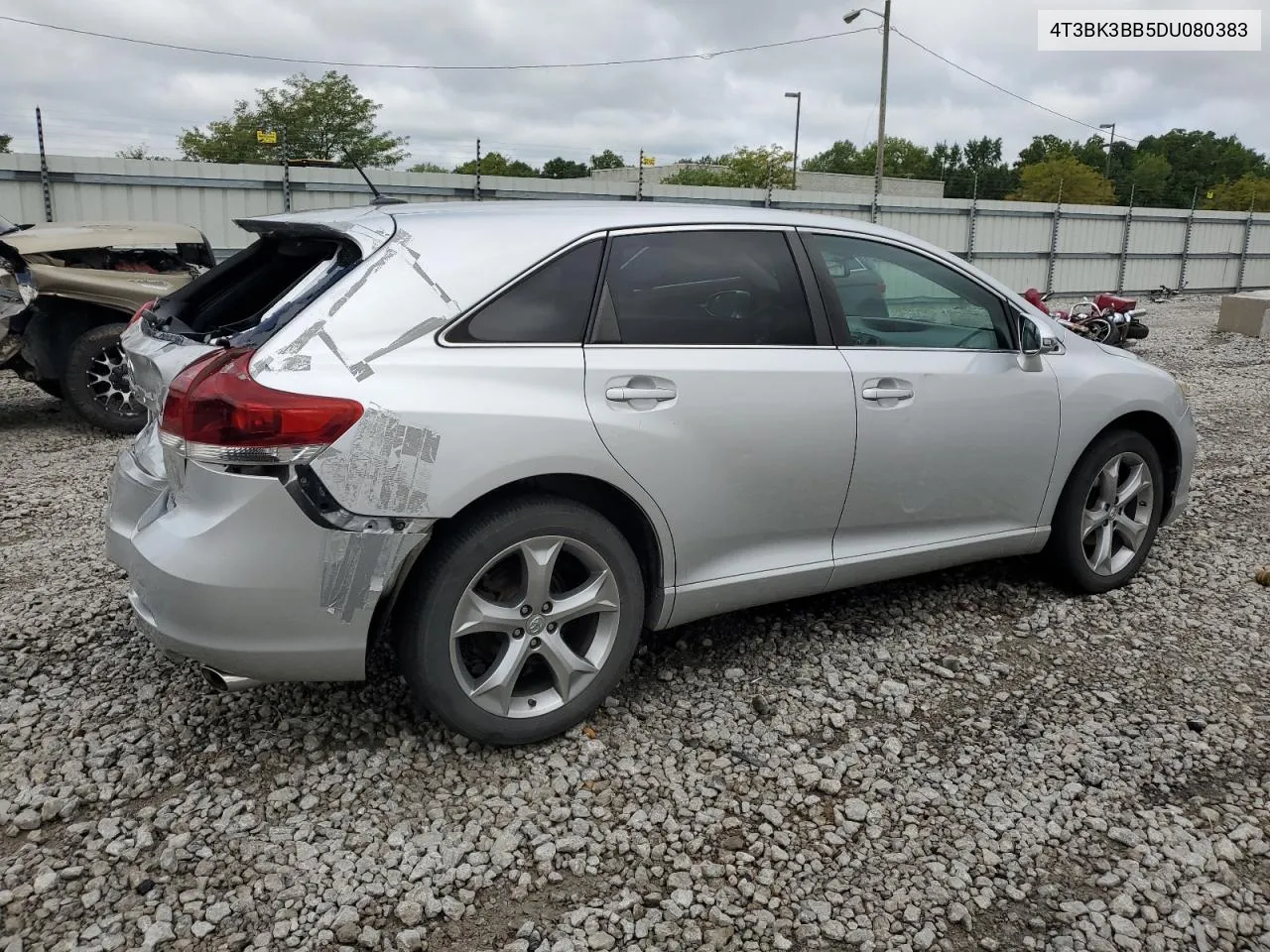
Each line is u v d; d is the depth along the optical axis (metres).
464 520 2.82
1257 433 8.22
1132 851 2.68
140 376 3.26
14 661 3.58
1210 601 4.38
